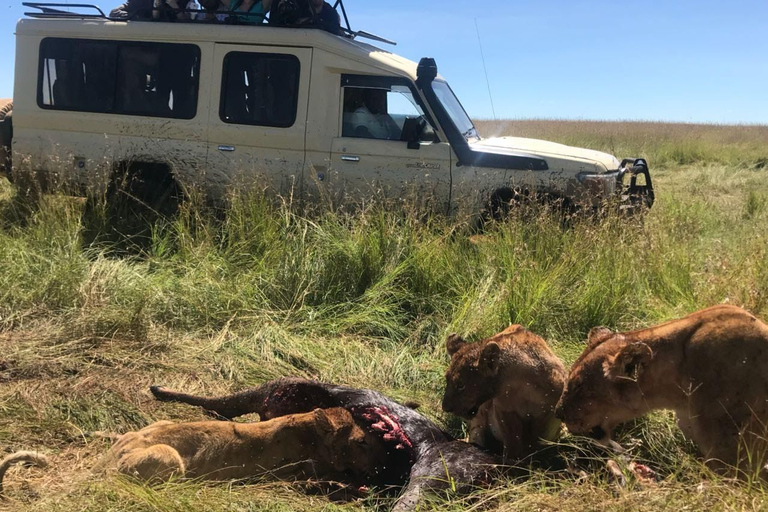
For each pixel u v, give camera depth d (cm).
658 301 627
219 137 816
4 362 508
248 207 749
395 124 809
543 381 412
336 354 564
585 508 315
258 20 886
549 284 612
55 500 337
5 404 449
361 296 644
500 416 421
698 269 703
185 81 823
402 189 793
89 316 573
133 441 370
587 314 597
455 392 419
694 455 404
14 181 859
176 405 471
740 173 1766
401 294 646
